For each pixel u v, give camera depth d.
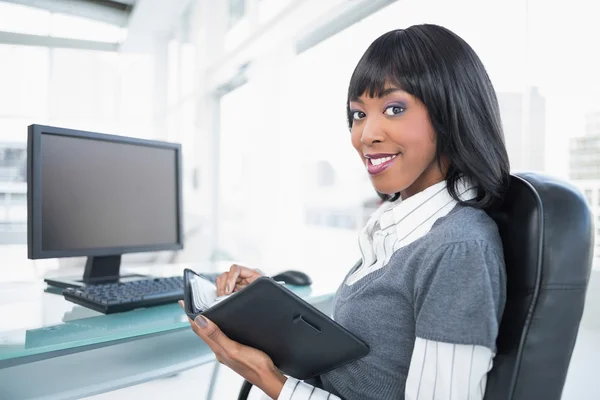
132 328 0.76
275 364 0.65
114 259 1.24
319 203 1.90
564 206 0.54
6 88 2.55
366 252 0.71
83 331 0.74
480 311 0.49
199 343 1.04
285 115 1.97
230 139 2.68
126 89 3.20
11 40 2.57
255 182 2.20
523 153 1.07
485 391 0.53
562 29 0.99
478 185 0.61
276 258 2.03
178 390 1.67
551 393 0.52
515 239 0.56
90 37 2.96
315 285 1.14
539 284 0.52
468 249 0.52
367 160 0.62
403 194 0.71
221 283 0.87
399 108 0.58
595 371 0.92
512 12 1.08
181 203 1.35
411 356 0.58
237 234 2.51
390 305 0.60
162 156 1.31
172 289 0.97
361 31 1.61
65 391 0.88
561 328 0.52
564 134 0.99
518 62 1.07
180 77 3.23
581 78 0.96
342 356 0.60
